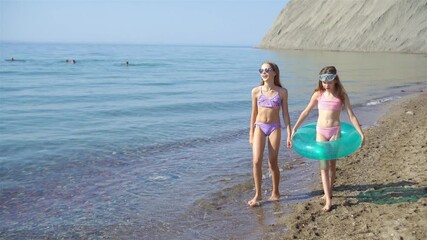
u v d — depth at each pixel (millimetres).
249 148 9367
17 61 53188
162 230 5168
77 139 10406
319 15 90250
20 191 6602
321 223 5102
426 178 6227
